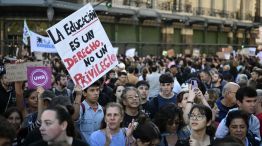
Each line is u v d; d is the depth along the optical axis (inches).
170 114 245.0
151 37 1780.3
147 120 227.9
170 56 1211.9
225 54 1101.7
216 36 2252.7
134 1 1646.2
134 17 1568.7
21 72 314.0
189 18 1878.7
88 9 298.7
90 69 296.8
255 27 2495.1
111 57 301.0
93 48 298.7
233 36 2404.0
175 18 1781.5
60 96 241.6
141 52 1663.4
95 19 299.4
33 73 314.3
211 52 2126.0
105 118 237.8
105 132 236.4
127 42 1539.1
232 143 156.7
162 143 245.3
